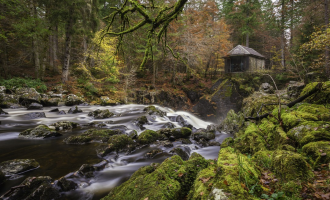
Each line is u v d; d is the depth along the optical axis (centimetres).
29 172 430
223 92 1869
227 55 2109
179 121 1088
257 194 199
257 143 436
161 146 645
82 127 862
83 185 397
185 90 2175
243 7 2467
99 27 1848
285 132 429
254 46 3247
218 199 178
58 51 2211
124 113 1177
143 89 2047
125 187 304
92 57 1659
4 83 1416
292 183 210
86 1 1644
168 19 172
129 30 187
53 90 1579
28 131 703
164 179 282
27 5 1542
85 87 1753
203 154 618
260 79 1853
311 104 539
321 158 280
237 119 953
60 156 527
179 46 1770
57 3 1483
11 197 329
